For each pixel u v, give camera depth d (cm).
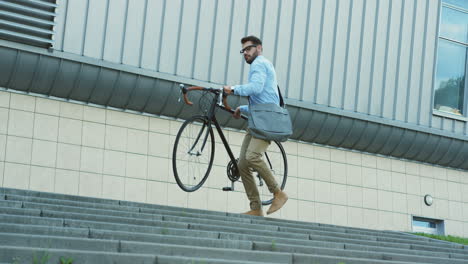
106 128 1048
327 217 1205
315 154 1217
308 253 588
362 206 1244
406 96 1290
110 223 543
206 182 1106
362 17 1248
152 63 1065
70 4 1021
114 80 1031
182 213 680
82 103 1039
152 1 1075
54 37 1005
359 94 1239
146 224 588
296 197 1181
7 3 971
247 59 749
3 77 983
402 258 640
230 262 467
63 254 422
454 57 1370
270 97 736
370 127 1238
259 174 779
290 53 1176
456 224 1341
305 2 1194
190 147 746
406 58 1291
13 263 403
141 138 1070
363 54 1246
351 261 561
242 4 1139
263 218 739
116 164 1045
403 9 1289
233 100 1109
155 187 1066
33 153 994
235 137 1141
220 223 660
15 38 978
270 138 725
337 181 1228
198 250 500
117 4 1052
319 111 1185
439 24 1329
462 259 732
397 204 1282
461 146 1334
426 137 1295
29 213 545
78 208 599
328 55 1211
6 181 970
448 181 1352
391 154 1290
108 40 1040
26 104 1004
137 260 439
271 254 525
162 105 1074
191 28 1098
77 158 1020
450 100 1354
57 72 1000
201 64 1100
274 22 1164
